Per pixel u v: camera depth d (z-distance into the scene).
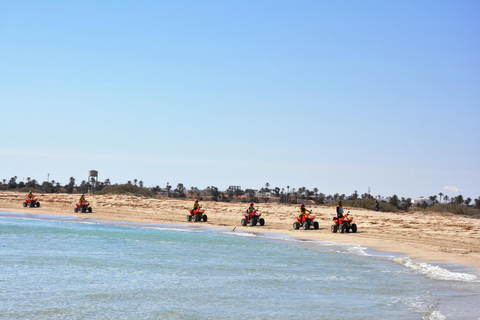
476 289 15.84
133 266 20.28
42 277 17.48
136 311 12.98
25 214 50.72
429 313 12.57
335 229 35.12
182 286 16.31
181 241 30.12
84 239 30.36
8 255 22.69
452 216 58.41
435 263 21.36
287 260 22.55
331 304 13.80
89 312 12.83
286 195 133.25
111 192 88.25
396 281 17.36
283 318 12.31
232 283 16.92
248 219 41.06
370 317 12.24
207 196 141.12
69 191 137.62
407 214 56.47
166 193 138.50
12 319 12.07
